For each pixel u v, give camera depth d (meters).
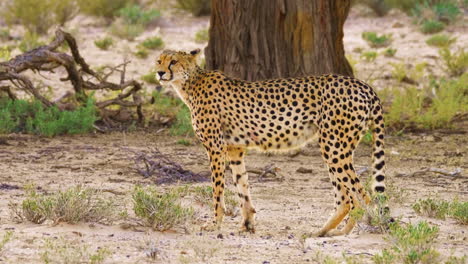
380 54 50.28
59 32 29.95
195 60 15.78
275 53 29.05
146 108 33.81
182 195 18.52
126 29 56.75
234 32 29.27
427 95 35.97
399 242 12.73
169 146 26.69
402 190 18.47
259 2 29.14
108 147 25.84
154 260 11.99
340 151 14.65
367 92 14.71
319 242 13.95
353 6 67.56
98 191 18.19
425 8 61.56
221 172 15.41
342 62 30.02
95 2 62.94
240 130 15.30
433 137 28.64
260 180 21.33
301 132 15.02
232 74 29.19
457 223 16.08
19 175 20.70
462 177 22.28
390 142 28.05
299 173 22.58
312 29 28.83
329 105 14.61
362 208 14.61
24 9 56.78
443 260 12.53
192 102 15.68
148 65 47.00
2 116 28.48
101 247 12.71
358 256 12.65
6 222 14.58
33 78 39.38
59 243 12.77
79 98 31.48
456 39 53.53
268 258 12.49
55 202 14.61
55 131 27.98
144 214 14.55
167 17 65.62
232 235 14.66
